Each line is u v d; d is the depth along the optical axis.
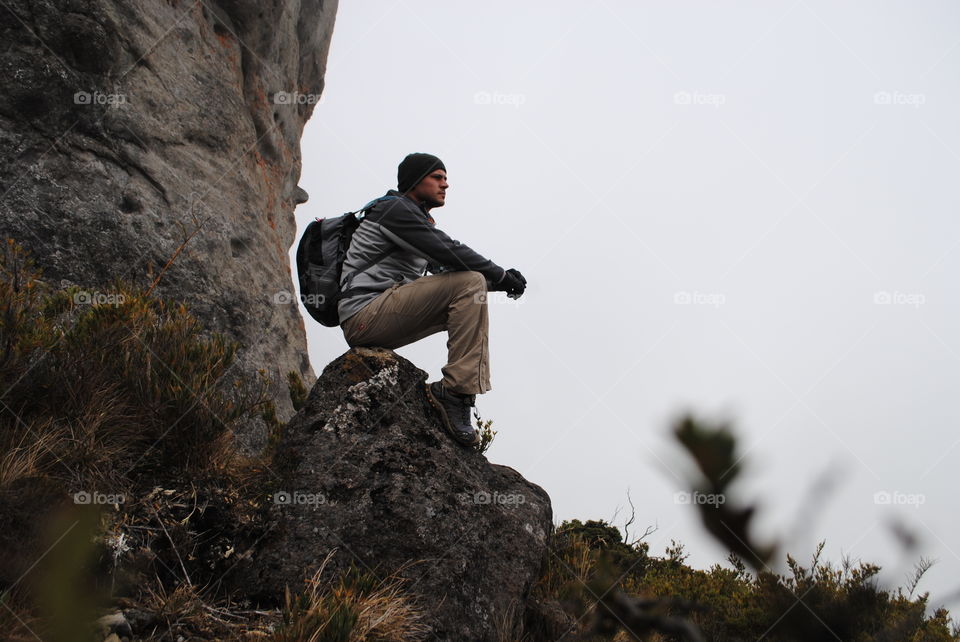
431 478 3.79
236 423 4.39
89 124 6.10
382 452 3.79
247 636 2.93
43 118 5.77
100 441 3.54
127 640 2.72
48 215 5.49
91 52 6.20
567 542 5.02
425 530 3.60
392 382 4.03
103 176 6.07
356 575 3.27
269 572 3.37
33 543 2.68
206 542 3.41
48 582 1.21
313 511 3.59
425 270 4.31
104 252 5.73
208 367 4.07
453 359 4.07
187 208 6.86
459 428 4.16
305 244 4.15
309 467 3.75
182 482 3.60
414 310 4.03
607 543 5.90
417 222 3.97
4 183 5.36
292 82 10.98
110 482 3.40
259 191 8.75
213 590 3.29
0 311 3.64
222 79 8.36
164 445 3.70
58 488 3.09
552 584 4.46
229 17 9.07
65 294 4.22
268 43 9.73
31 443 3.31
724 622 3.53
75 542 1.25
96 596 1.28
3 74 5.62
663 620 3.62
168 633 2.86
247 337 6.90
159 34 7.36
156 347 4.02
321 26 11.83
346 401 3.95
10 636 2.38
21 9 5.85
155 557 3.20
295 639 2.77
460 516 3.74
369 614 3.03
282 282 8.16
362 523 3.56
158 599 3.01
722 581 4.33
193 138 7.46
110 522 3.14
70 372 3.70
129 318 4.04
